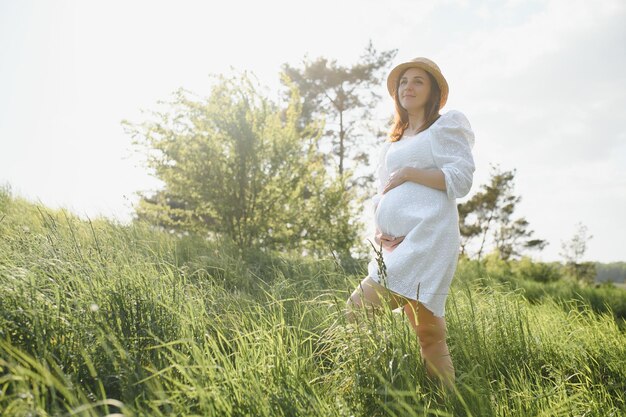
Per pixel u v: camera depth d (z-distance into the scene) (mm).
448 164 2922
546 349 3631
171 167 8680
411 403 2133
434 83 3168
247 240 8664
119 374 1948
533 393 2543
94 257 3223
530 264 19406
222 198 8586
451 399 2250
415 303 2814
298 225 9375
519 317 3781
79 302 2492
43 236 3766
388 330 2545
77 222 5340
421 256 2799
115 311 2434
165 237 6324
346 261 7359
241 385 1985
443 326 2842
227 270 5031
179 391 1862
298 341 2592
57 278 2842
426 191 2914
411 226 2885
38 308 2350
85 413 1576
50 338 2176
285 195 8906
